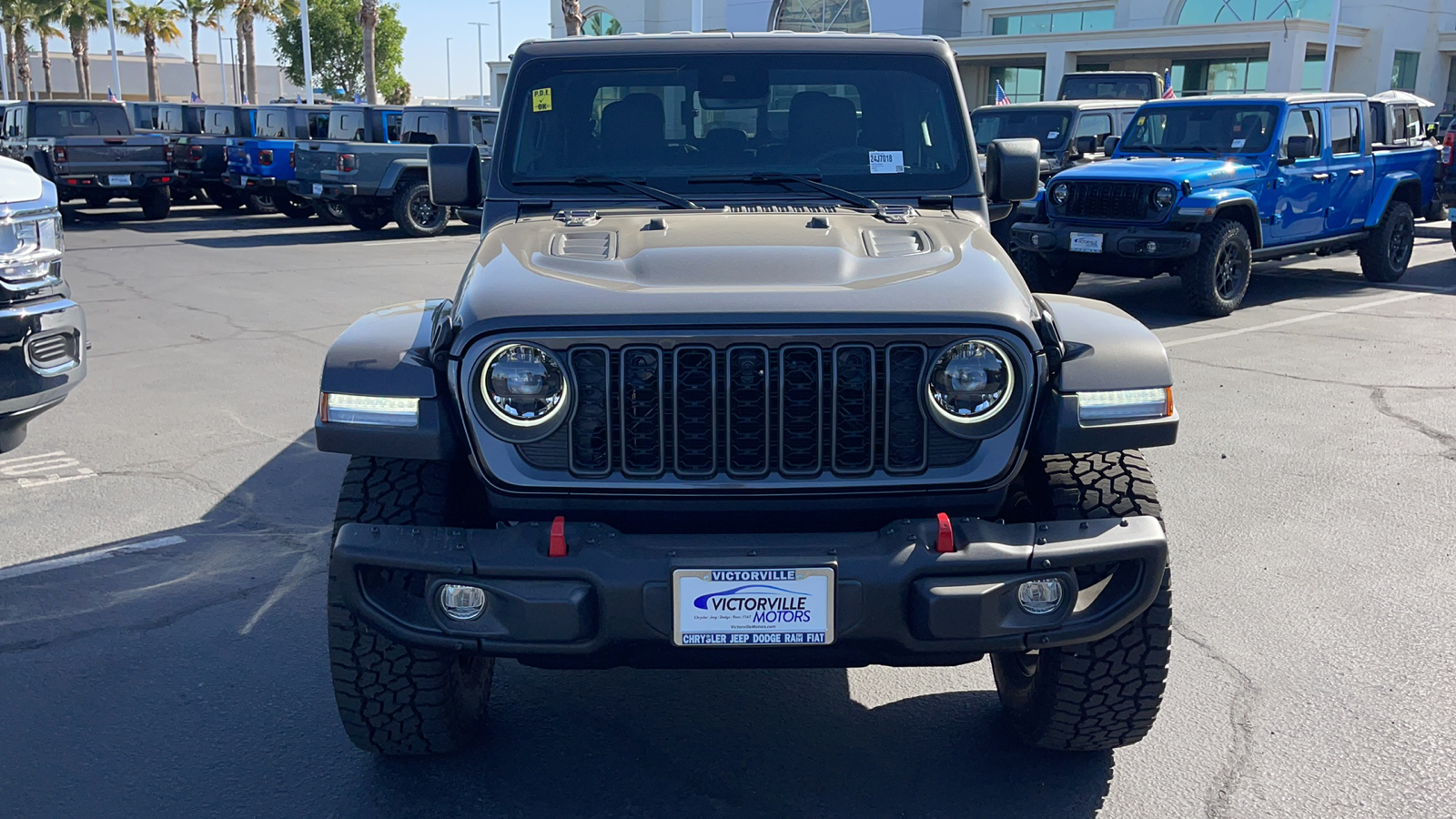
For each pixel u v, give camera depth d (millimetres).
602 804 3195
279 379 8180
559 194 3990
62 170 19906
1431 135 15664
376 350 2955
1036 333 2883
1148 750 3434
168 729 3568
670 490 2789
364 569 2812
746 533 2885
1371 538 5117
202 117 24906
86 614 4371
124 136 20438
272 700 3746
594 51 4121
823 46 4133
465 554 2703
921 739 3518
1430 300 11641
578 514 2861
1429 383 7969
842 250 3195
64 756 3410
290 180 19734
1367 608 4402
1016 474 2967
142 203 21328
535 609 2672
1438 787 3229
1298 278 13375
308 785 3271
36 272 5543
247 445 6578
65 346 5715
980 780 3291
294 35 65688
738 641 2689
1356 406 7352
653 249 3209
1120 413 2883
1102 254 10422
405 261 15133
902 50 4152
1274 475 5984
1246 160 10828
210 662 4004
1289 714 3629
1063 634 2762
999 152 4035
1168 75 35219
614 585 2654
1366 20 33062
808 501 2828
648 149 4066
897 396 2795
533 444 2809
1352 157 11836
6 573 4746
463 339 2781
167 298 11883
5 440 6211
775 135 4074
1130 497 2965
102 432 6832
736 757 3430
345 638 3057
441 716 3199
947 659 2836
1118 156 11719
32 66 81562
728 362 2727
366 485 2998
